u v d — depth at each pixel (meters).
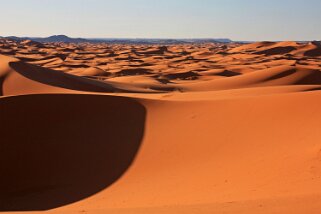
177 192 14.18
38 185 18.50
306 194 10.60
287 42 191.38
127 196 14.77
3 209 16.09
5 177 19.17
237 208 9.23
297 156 15.46
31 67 52.47
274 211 8.56
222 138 20.12
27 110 23.70
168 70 97.50
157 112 25.06
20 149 20.97
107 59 132.88
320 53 181.00
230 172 15.66
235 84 64.19
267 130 19.67
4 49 166.50
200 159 18.34
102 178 18.25
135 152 20.36
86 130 22.77
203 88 62.84
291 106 21.66
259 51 181.25
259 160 16.23
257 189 12.75
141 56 153.25
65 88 48.81
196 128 21.98
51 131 22.44
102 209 11.26
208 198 12.41
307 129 18.44
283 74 66.88
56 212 10.98
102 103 25.50
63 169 19.52
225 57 151.62
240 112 22.73
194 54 173.88
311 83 65.56
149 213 9.34
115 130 22.91
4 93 44.69
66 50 184.62
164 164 18.62
